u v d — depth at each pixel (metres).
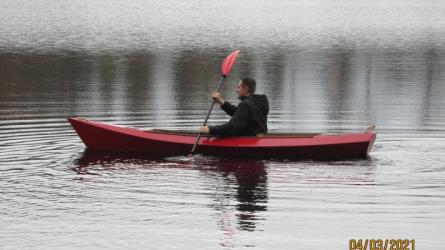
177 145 33.91
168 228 23.30
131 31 125.69
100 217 24.33
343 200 26.30
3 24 136.62
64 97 53.53
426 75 70.88
